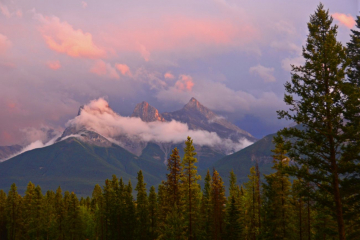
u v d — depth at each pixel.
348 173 31.23
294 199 52.72
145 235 85.19
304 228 53.84
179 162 66.88
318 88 32.12
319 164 32.28
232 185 88.31
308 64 32.06
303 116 31.89
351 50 36.31
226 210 67.44
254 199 66.75
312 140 32.38
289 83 33.72
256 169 67.56
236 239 62.12
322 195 32.75
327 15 33.25
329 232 35.50
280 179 52.97
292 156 33.53
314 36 33.22
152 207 85.44
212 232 71.56
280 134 34.00
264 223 56.19
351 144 31.05
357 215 31.36
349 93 30.42
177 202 64.81
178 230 60.88
